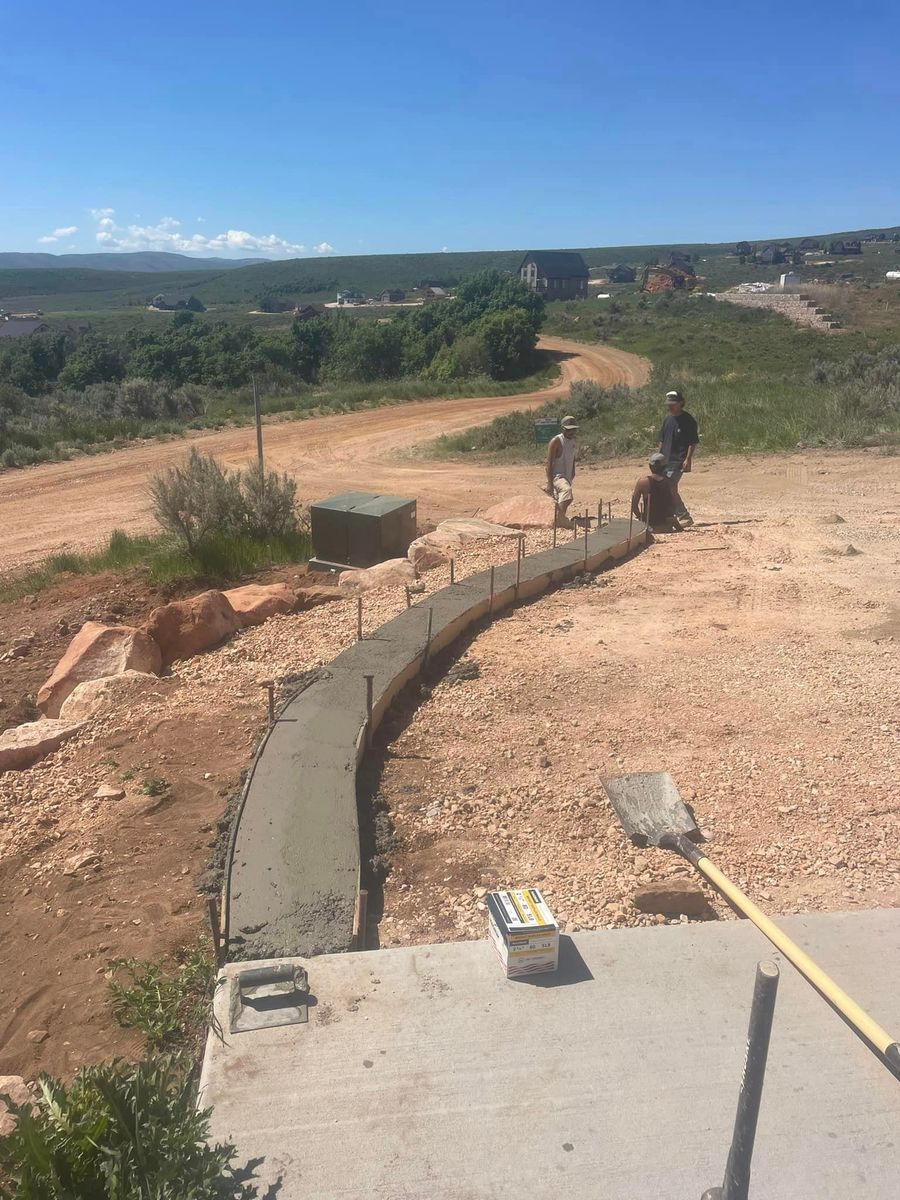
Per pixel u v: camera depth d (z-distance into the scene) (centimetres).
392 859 411
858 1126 241
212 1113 242
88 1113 223
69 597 990
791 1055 263
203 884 389
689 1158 231
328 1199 220
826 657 656
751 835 425
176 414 3394
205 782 489
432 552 924
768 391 2450
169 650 707
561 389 4938
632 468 1791
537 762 504
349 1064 260
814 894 375
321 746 473
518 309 6238
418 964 302
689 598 813
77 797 492
